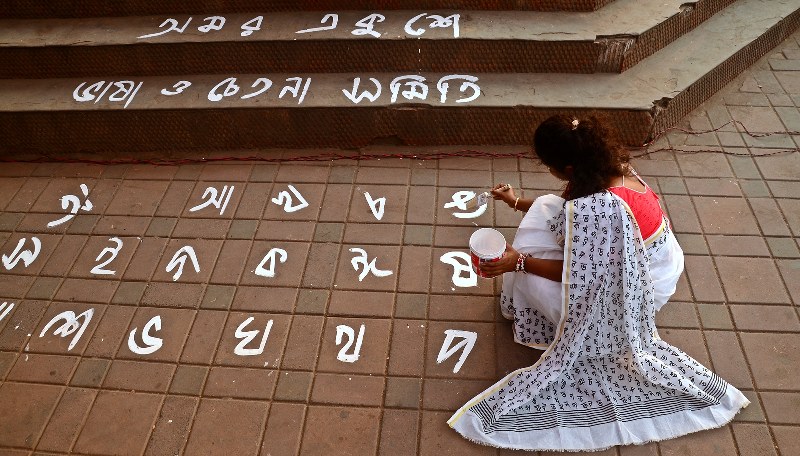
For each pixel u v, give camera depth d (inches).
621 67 167.9
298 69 174.7
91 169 170.7
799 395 112.7
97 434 114.3
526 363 120.2
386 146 169.5
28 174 170.9
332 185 159.2
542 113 159.6
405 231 146.4
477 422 109.2
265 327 128.9
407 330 126.6
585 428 108.4
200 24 177.9
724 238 140.7
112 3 182.4
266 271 139.8
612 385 112.2
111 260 145.3
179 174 166.4
